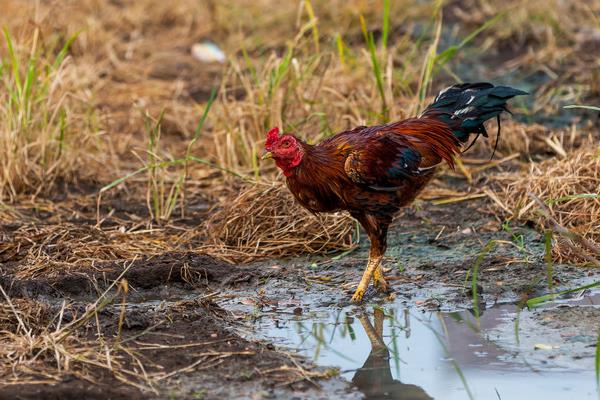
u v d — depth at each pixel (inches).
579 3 1213.7
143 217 749.3
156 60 1167.0
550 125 903.7
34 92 847.1
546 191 714.2
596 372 485.1
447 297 599.5
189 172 837.8
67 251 660.1
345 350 530.6
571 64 1059.3
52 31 1081.4
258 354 515.8
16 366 490.3
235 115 874.1
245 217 700.7
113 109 1005.8
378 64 861.8
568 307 574.2
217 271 636.7
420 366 510.3
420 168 593.9
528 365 503.8
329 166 572.4
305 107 874.1
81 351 505.0
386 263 655.8
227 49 1177.4
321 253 682.8
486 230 699.4
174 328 546.6
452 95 635.5
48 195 794.2
